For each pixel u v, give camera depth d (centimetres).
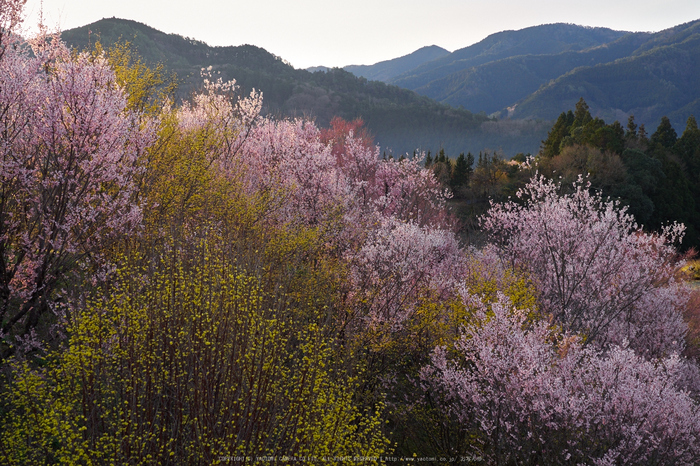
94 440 597
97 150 846
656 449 973
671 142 7956
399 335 1311
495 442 1053
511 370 1060
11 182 789
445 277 1475
